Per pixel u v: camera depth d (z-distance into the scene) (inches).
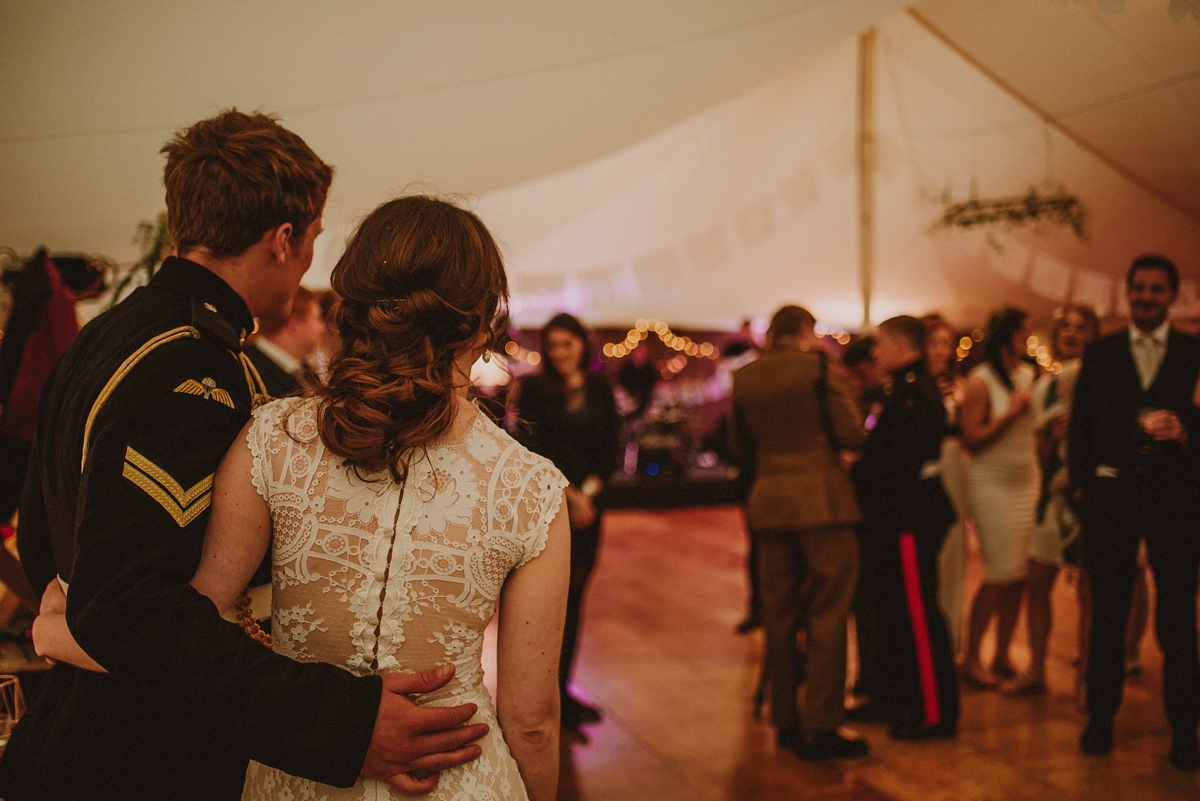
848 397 113.8
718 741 119.3
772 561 118.7
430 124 94.6
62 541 42.5
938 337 145.6
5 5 64.5
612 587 212.7
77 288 83.7
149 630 31.9
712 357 457.7
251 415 39.5
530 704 38.5
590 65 91.6
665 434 381.4
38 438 45.8
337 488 36.1
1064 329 140.0
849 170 230.1
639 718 127.6
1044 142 180.5
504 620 38.5
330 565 35.9
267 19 71.7
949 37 143.6
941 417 119.4
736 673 148.1
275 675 33.0
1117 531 106.1
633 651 160.4
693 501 360.5
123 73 73.3
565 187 204.8
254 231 44.2
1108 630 109.7
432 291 37.0
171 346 39.1
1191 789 101.3
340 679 34.0
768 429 118.2
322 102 85.3
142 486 34.2
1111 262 209.0
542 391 127.7
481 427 39.1
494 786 37.2
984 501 137.2
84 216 90.7
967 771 107.9
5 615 75.4
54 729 41.1
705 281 320.8
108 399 36.9
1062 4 111.9
